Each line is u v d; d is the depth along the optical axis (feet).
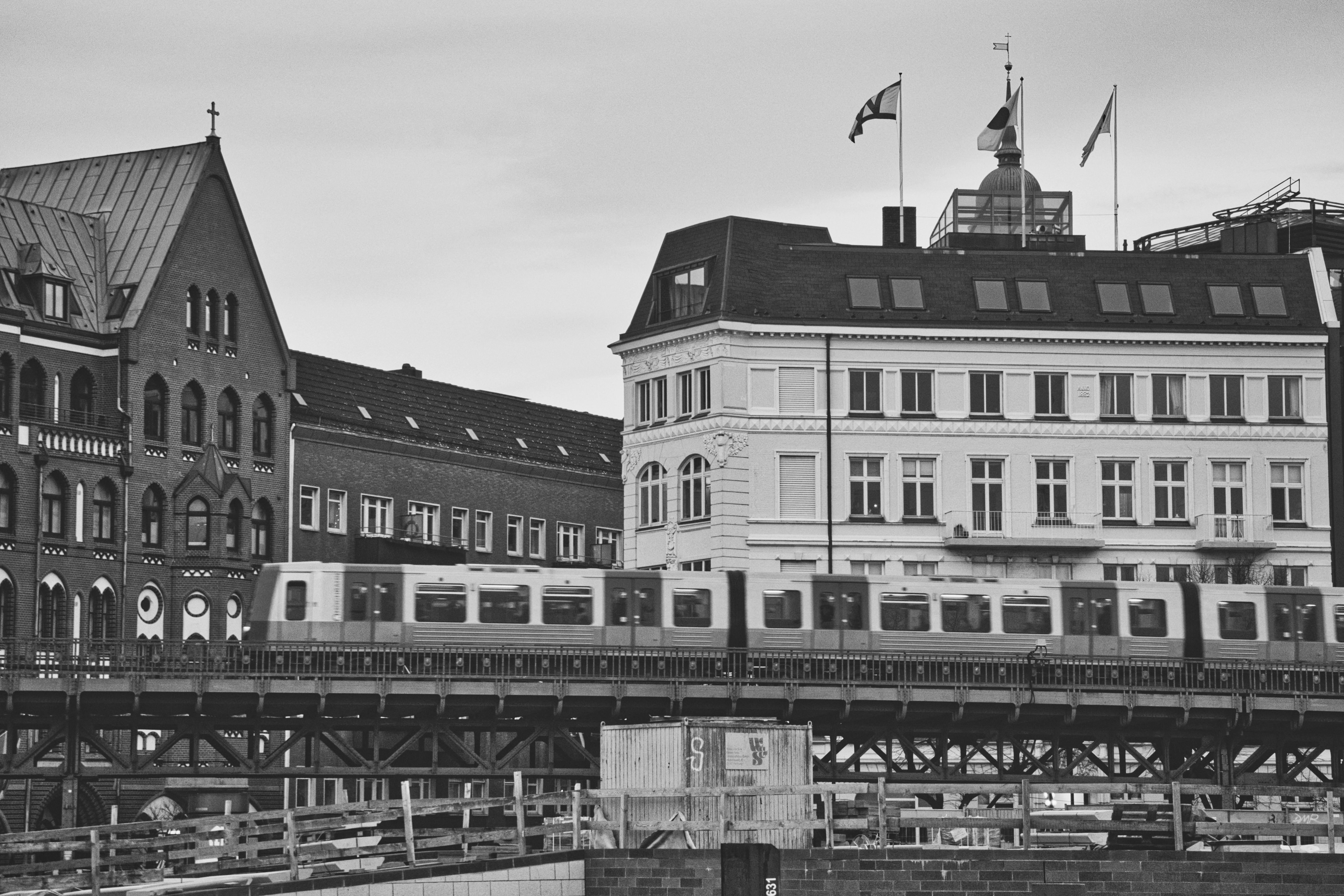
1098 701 224.33
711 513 280.10
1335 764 241.14
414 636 231.50
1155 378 288.10
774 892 103.45
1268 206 355.97
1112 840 174.50
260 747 285.43
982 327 284.61
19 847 150.30
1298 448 288.10
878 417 282.36
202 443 286.05
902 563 280.51
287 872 164.66
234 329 293.23
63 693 208.33
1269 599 246.68
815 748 300.20
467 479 333.62
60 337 271.28
